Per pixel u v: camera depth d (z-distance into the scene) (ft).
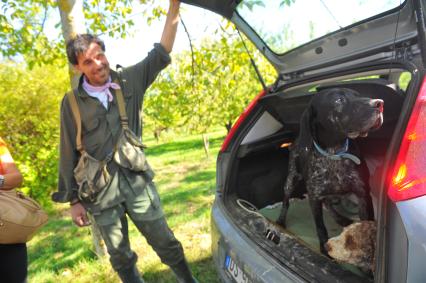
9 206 6.21
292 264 4.87
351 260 4.99
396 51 5.27
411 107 4.06
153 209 7.20
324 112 5.31
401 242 3.66
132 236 12.84
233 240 5.84
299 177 7.16
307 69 6.93
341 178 5.91
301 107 6.84
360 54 5.79
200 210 15.42
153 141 84.79
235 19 7.62
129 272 7.55
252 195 8.11
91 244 13.25
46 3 12.44
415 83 4.25
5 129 21.54
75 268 11.02
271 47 7.55
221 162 7.65
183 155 44.83
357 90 5.83
